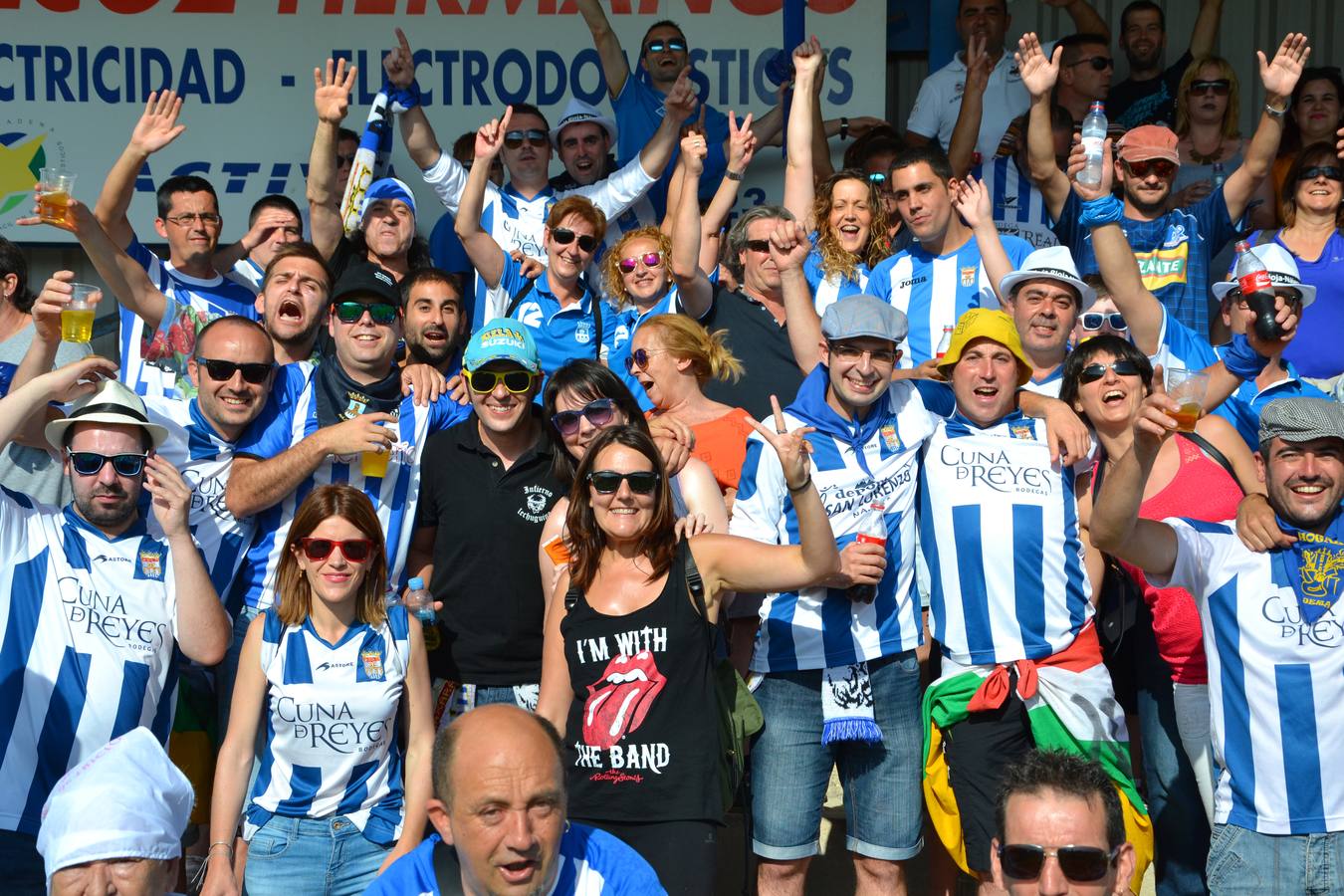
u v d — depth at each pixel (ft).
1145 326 41.96
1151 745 38.06
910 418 36.81
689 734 31.48
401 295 45.16
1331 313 48.29
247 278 51.47
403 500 38.47
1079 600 35.73
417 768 34.47
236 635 38.68
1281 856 31.53
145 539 35.78
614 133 60.18
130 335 50.55
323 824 34.14
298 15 61.16
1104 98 59.00
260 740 36.63
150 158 61.36
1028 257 41.42
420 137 52.90
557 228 48.44
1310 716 31.35
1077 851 25.81
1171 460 36.68
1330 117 57.31
